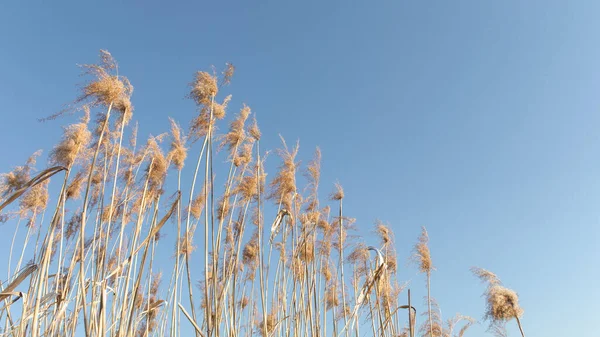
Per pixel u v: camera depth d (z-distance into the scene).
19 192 1.50
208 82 1.93
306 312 2.36
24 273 1.59
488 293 1.56
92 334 1.69
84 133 1.85
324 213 2.78
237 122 2.23
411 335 2.25
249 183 2.35
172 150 2.22
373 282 2.27
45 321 1.92
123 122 1.81
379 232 2.71
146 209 2.22
